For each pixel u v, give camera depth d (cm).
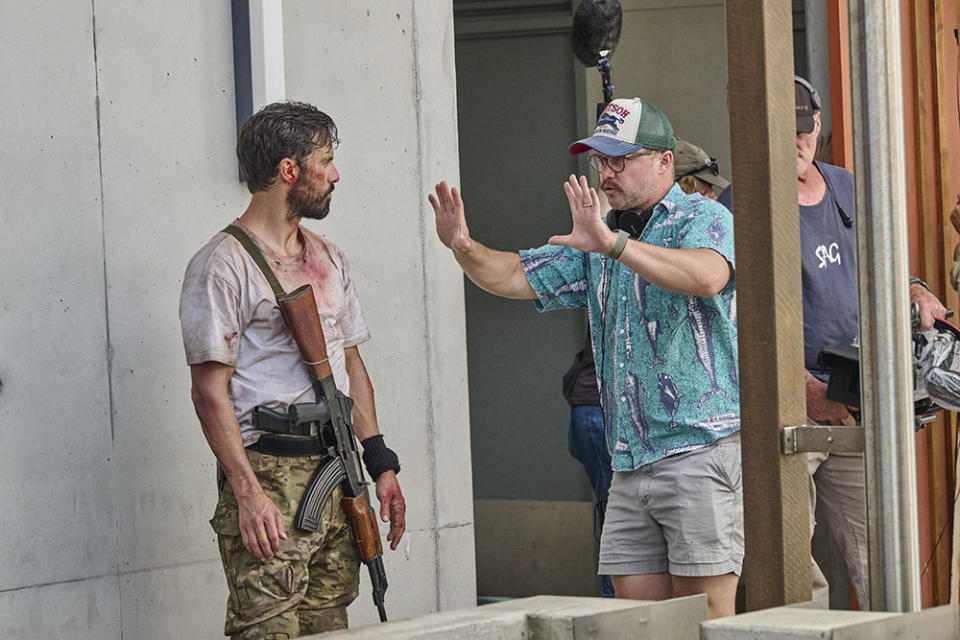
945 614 433
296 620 802
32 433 899
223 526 803
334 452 824
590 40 1398
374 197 1219
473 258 945
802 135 1023
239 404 809
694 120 1947
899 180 479
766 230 538
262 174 832
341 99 1187
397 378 1238
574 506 1933
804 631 393
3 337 885
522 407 2080
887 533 479
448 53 1317
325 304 859
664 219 891
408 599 1244
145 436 977
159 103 1002
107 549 945
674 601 436
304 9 1151
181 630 997
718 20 1941
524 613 427
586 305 964
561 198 2062
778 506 539
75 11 944
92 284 945
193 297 795
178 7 1020
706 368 871
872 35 479
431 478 1275
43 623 898
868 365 484
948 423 1213
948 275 1280
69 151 935
